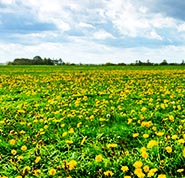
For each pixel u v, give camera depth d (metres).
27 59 123.38
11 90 20.08
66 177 5.74
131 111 10.64
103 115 10.62
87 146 7.49
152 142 6.08
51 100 14.27
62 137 8.36
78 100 14.02
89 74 36.66
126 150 6.82
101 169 5.84
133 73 37.56
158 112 10.50
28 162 6.95
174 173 5.57
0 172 6.48
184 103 12.76
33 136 8.84
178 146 6.27
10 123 10.44
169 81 24.02
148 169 5.20
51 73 40.47
